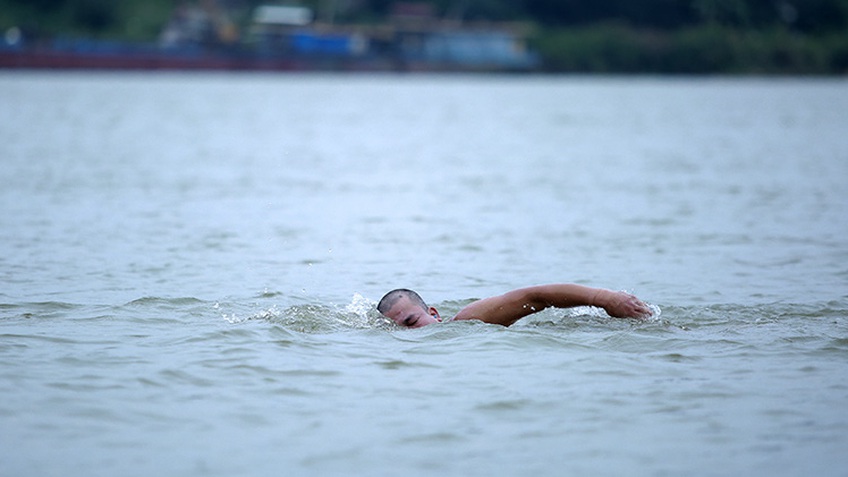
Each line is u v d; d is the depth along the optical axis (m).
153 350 24.08
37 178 68.44
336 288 33.94
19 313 28.34
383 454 18.03
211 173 74.75
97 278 34.91
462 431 19.08
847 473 17.17
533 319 27.41
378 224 49.78
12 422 19.34
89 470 17.31
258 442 18.53
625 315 26.55
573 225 49.56
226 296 31.89
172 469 17.38
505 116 162.38
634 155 93.69
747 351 24.09
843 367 22.75
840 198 59.44
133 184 66.25
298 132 125.56
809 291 32.97
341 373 22.38
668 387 21.41
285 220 50.81
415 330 25.92
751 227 48.31
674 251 41.75
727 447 18.30
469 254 41.16
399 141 112.69
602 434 18.94
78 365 22.75
